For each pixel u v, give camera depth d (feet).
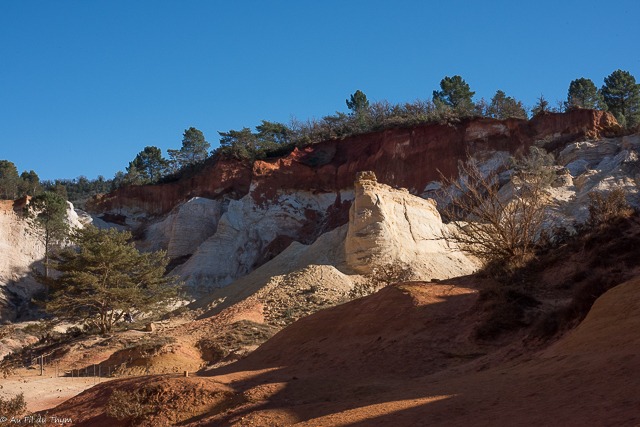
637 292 63.57
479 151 281.74
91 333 188.96
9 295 269.64
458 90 420.36
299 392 69.46
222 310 185.88
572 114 278.67
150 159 554.05
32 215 290.15
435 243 207.31
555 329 71.92
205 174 348.38
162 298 203.41
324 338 97.19
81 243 211.00
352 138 324.39
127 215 358.64
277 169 317.83
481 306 88.17
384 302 97.86
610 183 223.10
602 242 97.35
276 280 192.95
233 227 294.05
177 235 313.12
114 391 77.46
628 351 53.47
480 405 51.19
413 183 288.51
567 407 45.27
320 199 309.63
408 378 75.10
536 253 109.19
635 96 394.52
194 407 71.87
